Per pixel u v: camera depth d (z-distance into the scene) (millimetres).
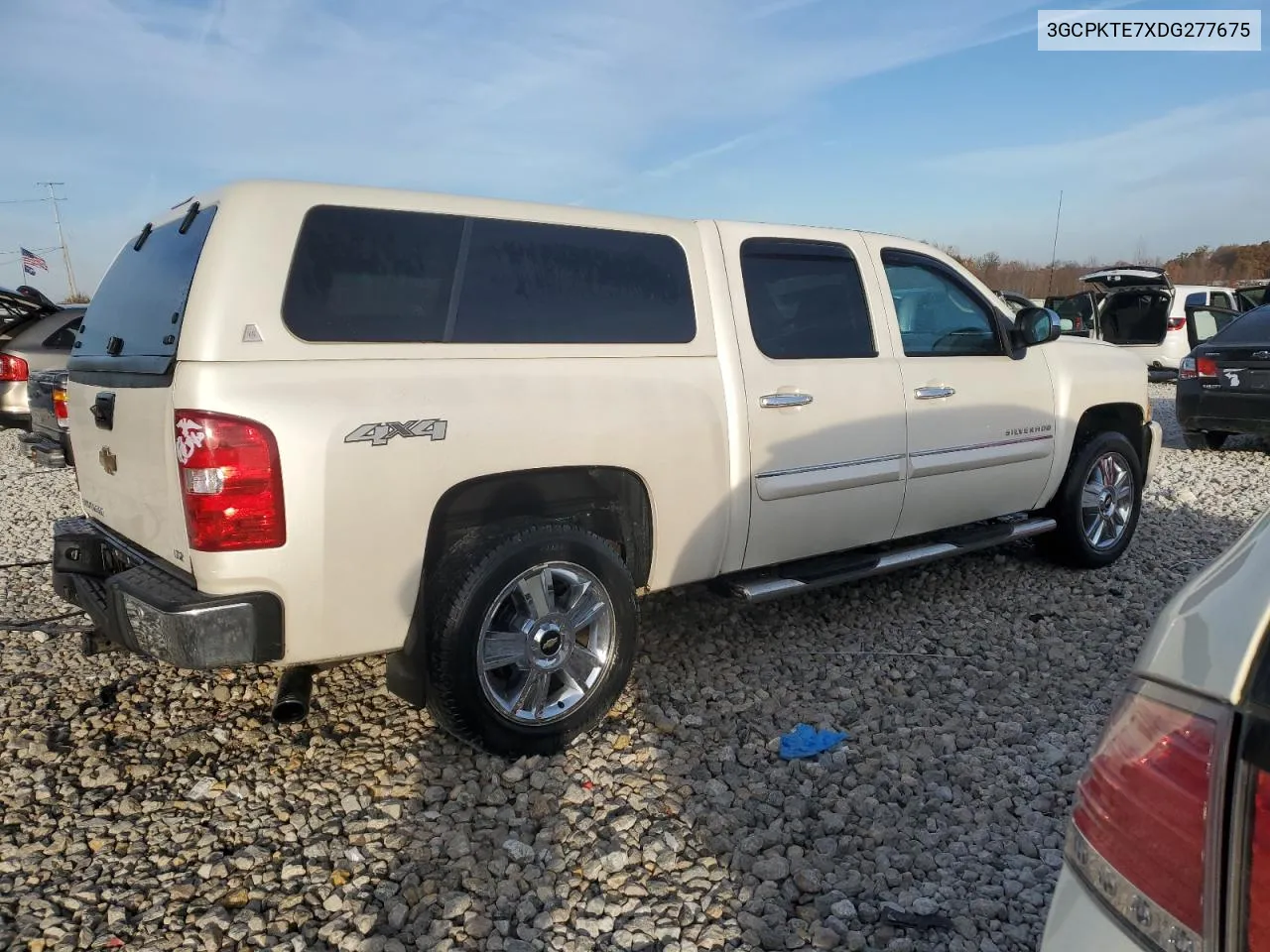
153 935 2566
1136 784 1272
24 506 7883
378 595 3127
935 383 4801
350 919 2637
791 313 4328
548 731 3486
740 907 2699
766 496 4125
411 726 3766
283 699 3186
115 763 3488
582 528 3848
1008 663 4434
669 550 3883
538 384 3443
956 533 5250
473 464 3258
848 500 4473
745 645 4613
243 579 2910
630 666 3691
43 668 4320
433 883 2773
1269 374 9438
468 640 3258
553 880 2812
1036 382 5316
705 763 3492
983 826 3084
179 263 3227
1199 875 1156
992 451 5055
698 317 3982
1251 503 7867
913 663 4414
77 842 2986
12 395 9812
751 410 4051
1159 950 1183
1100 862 1298
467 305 3383
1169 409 14289
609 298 3748
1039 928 2609
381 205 3262
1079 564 5781
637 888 2764
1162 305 16531
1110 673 4344
